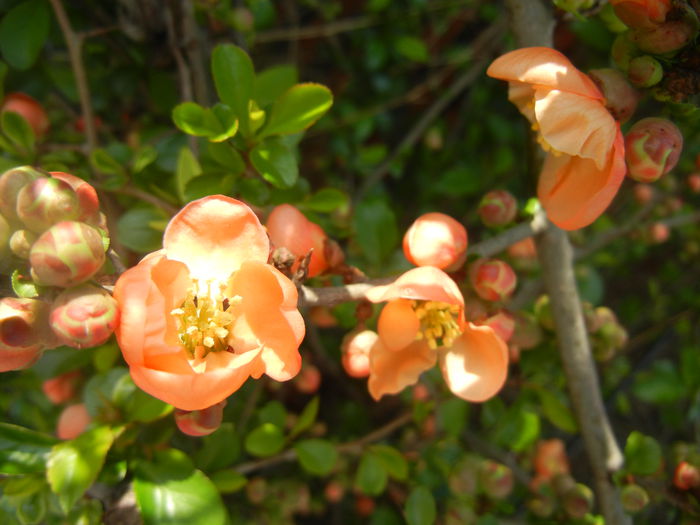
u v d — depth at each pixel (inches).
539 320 8.4
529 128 6.8
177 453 6.2
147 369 4.3
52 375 7.5
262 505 10.7
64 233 4.4
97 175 8.1
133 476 6.3
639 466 7.9
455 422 8.5
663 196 10.3
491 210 6.7
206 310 5.0
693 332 13.5
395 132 15.4
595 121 5.1
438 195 14.3
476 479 8.5
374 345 5.9
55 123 10.4
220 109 6.2
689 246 13.4
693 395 9.4
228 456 7.6
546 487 8.8
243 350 5.0
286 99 6.5
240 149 6.5
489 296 6.0
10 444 5.9
